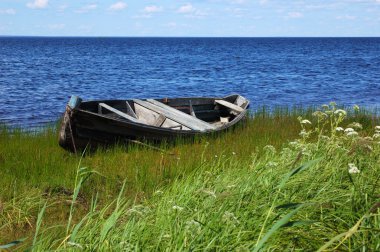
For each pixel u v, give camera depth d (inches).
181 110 749.3
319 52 5605.3
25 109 1181.1
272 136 601.0
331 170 259.9
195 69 2812.5
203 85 1915.6
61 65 3034.0
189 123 628.7
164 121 647.8
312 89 1723.7
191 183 290.2
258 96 1535.4
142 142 553.9
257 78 2213.3
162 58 4180.6
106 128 531.2
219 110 787.4
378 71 2608.3
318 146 308.3
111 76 2287.2
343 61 3659.0
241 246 168.4
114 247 180.2
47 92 1582.2
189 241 179.6
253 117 805.2
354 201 214.1
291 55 4803.2
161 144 554.9
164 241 185.9
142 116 671.1
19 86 1734.7
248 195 226.4
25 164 453.7
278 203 215.8
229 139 581.3
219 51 6013.8
